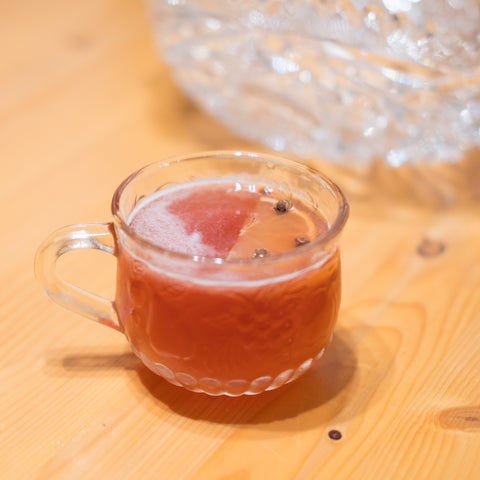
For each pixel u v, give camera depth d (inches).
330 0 20.5
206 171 17.2
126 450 15.6
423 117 21.4
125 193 16.2
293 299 15.3
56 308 18.2
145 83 26.3
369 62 20.8
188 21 22.9
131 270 15.7
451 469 15.4
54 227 20.3
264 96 22.9
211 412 16.2
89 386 16.6
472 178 22.5
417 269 19.4
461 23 20.2
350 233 20.5
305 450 15.6
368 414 16.2
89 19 31.0
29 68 27.0
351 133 22.2
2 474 15.2
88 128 23.9
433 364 17.2
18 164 22.4
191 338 15.3
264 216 16.5
